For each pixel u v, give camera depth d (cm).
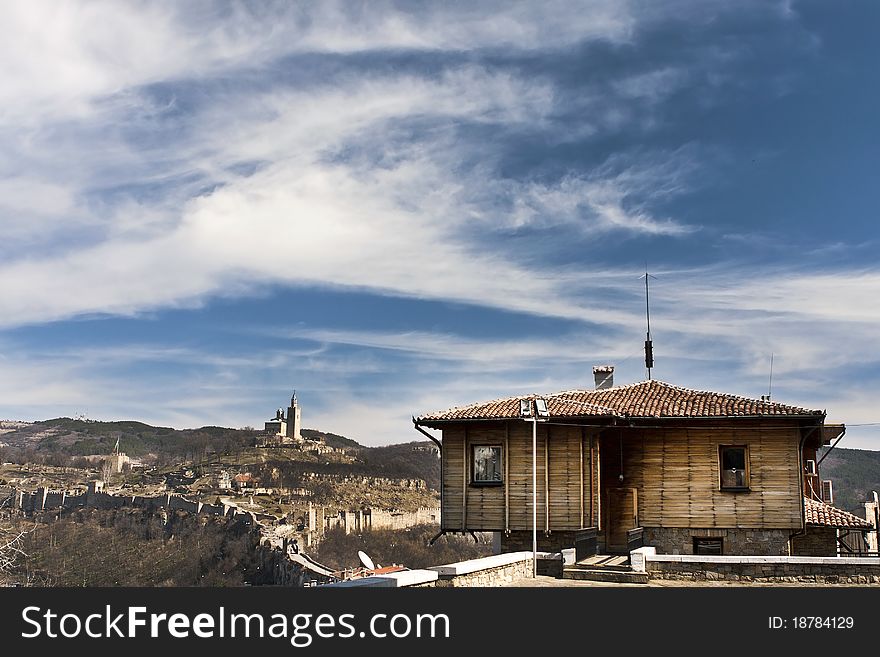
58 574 9662
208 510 12631
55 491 12938
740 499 2547
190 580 10525
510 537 2564
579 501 2506
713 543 2562
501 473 2595
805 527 2506
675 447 2620
